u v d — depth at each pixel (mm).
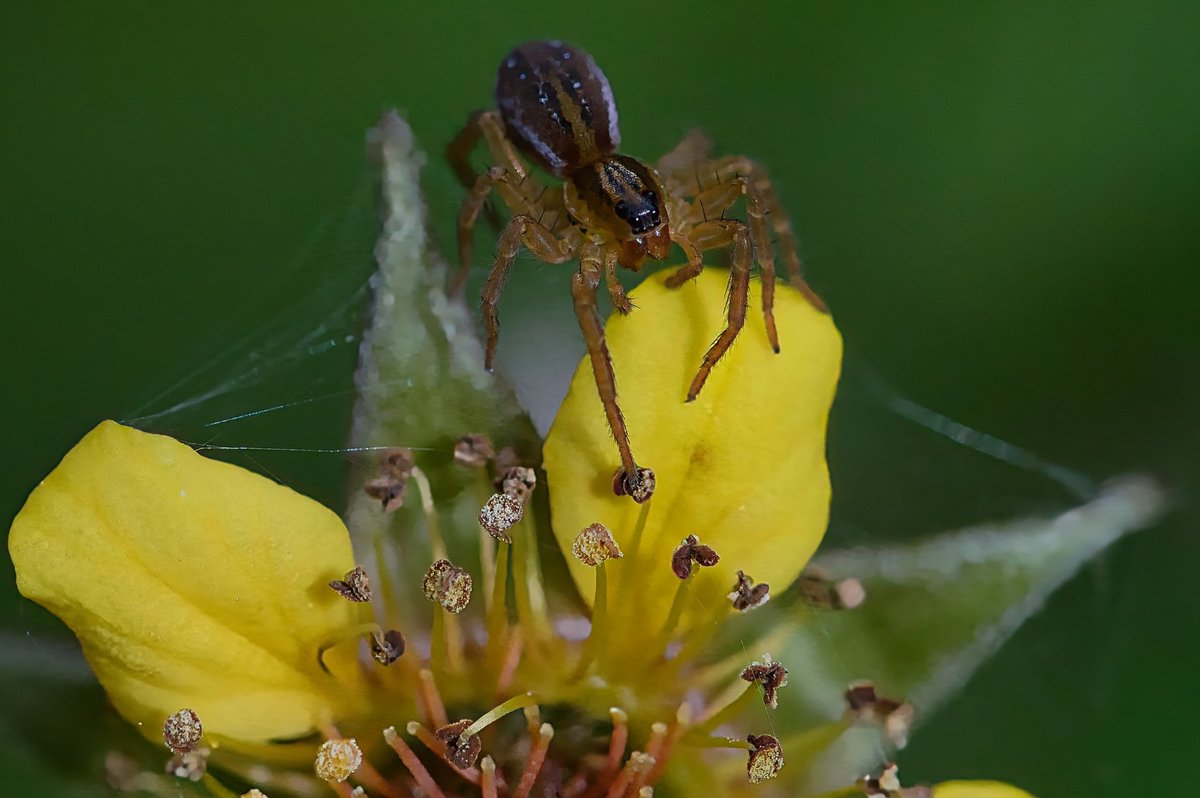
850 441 76
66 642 66
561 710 67
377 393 67
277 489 66
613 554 67
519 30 78
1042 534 68
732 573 68
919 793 66
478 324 68
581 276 73
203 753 65
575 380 68
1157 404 77
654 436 67
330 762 65
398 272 67
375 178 67
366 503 67
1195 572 74
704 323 68
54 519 65
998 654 71
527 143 76
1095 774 72
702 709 68
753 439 67
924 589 68
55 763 65
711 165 76
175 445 65
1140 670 73
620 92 79
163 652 65
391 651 67
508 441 67
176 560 65
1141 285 78
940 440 76
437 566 66
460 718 67
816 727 67
